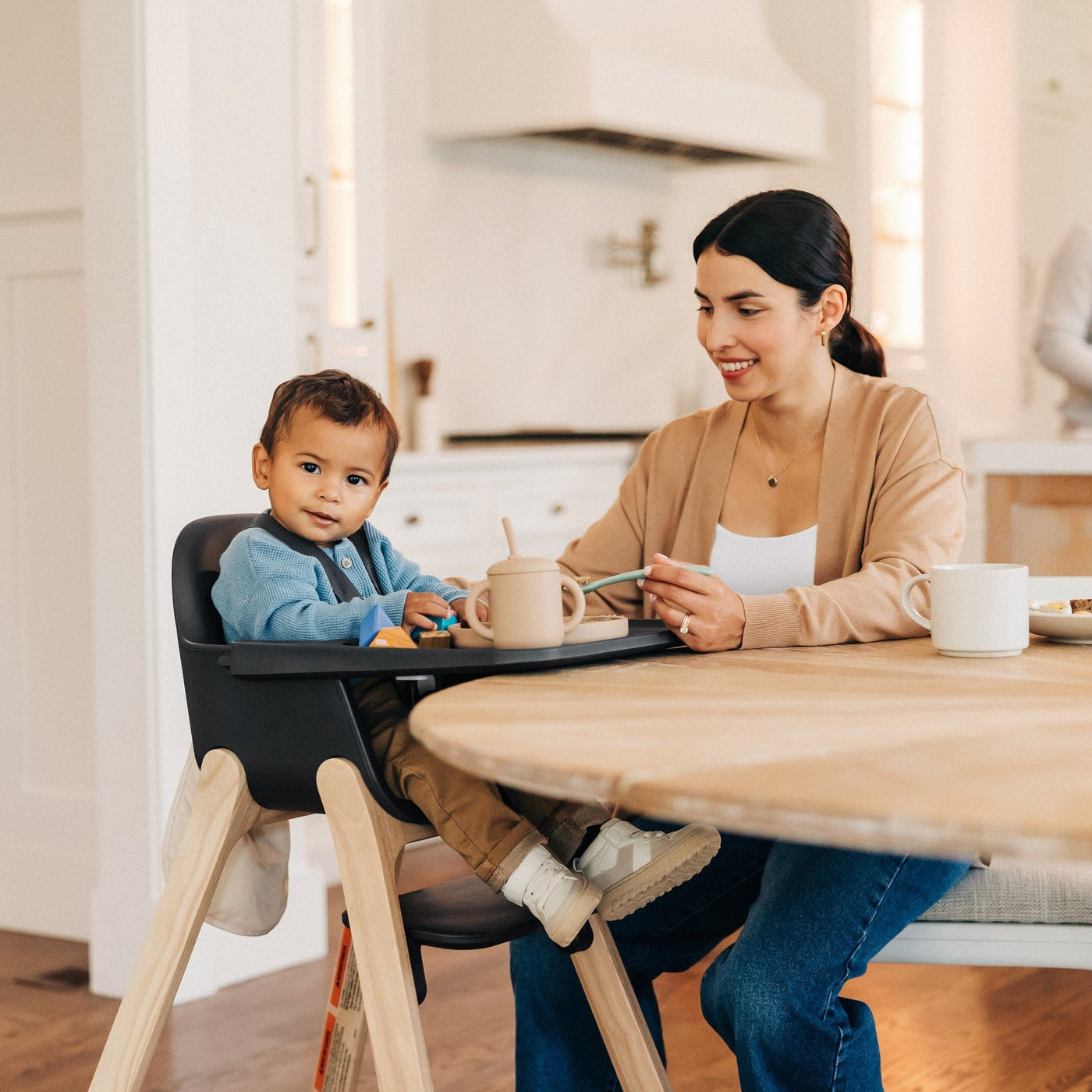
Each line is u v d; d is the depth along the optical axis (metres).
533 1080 1.49
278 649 1.21
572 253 4.71
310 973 2.58
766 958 1.25
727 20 4.63
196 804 1.30
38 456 2.74
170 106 2.41
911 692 1.07
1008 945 1.32
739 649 1.39
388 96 4.09
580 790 0.79
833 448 1.62
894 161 5.18
